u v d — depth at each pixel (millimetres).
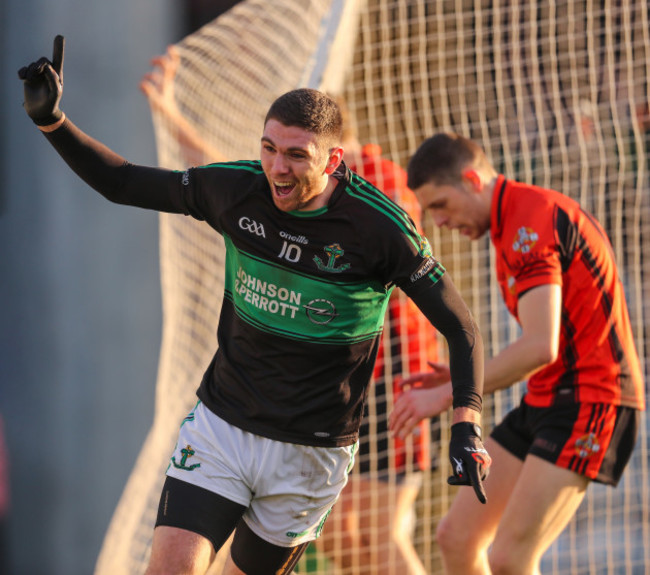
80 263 23797
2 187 23516
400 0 20547
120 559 17344
